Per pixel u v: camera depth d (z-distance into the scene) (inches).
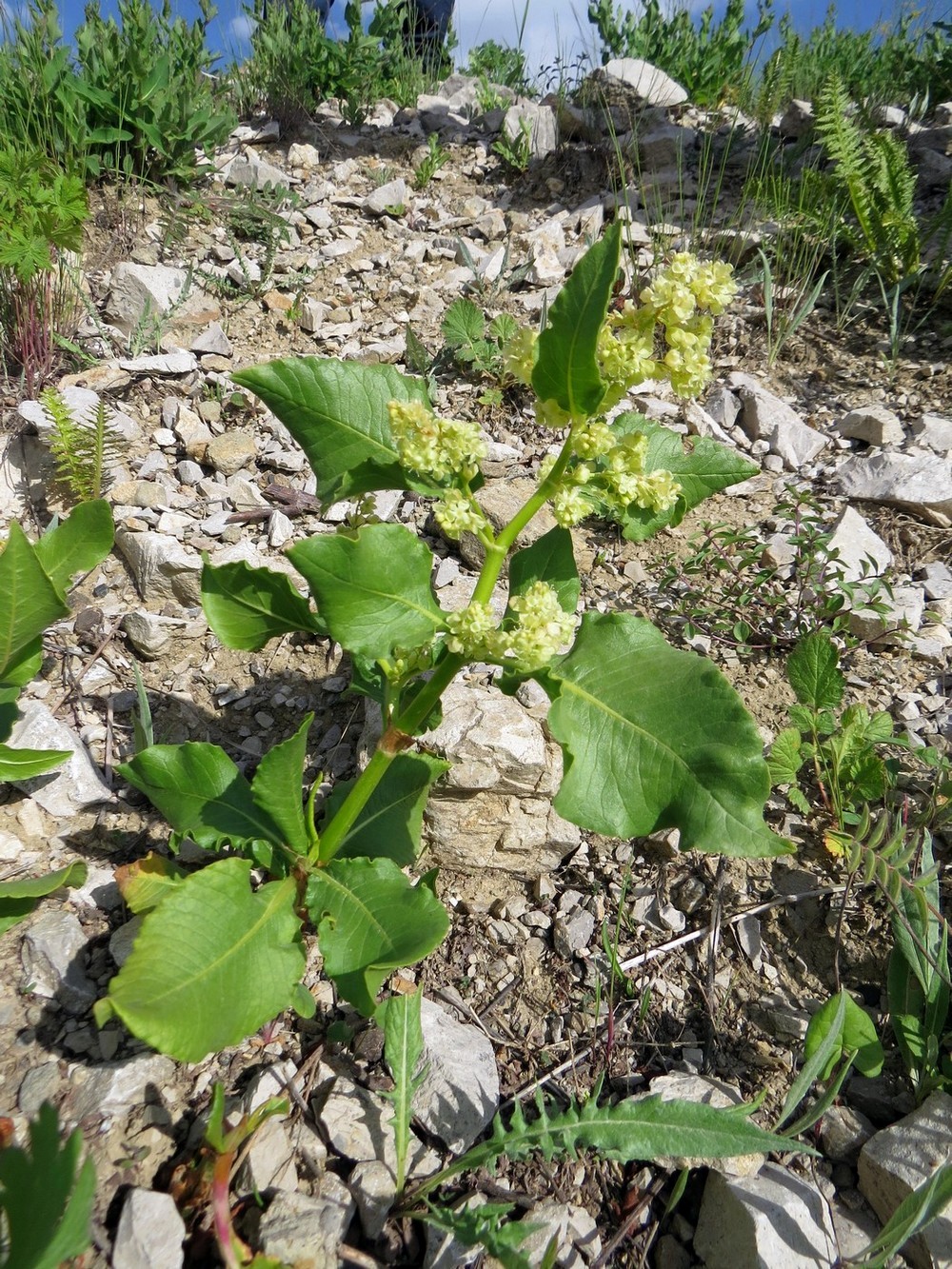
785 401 24.5
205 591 11.2
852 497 21.2
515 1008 12.9
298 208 31.7
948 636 17.9
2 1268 7.5
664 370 9.7
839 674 15.0
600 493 10.3
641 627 10.5
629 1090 12.0
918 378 24.5
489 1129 11.3
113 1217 9.9
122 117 29.6
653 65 38.7
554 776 13.8
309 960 12.8
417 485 10.3
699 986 13.1
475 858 14.1
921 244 26.5
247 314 26.3
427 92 45.1
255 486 20.6
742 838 9.6
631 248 28.2
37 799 14.1
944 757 15.3
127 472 20.3
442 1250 9.9
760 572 19.0
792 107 34.4
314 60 40.0
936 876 12.2
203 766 12.0
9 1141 10.0
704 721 9.8
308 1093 11.3
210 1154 10.2
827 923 13.8
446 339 24.3
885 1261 10.3
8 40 31.3
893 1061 12.3
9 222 20.8
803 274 28.3
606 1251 10.3
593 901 14.0
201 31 37.2
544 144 35.2
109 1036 11.5
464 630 9.6
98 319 24.5
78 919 12.8
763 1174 10.9
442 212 32.7
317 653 17.4
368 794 11.1
